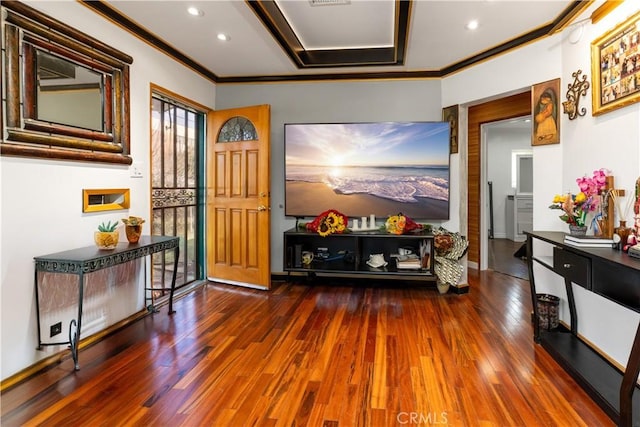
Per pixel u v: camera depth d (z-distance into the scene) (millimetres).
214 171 4375
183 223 4152
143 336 2824
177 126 3986
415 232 3943
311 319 3195
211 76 4348
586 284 1969
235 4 2732
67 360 2418
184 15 2895
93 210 2684
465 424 1785
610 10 2369
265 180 4051
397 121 4238
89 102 2623
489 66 3604
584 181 2389
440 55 3711
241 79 4438
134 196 3115
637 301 1645
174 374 2250
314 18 3133
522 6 2756
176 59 3656
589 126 2633
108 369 2311
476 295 3943
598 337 2459
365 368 2328
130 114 3031
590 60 2607
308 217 4324
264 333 2887
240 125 4238
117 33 2893
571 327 2760
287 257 4047
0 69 2039
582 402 1968
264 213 4070
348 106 4320
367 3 2857
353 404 1945
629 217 2166
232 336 2826
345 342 2719
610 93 2336
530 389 2092
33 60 2217
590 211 2436
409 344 2684
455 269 3910
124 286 3047
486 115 5176
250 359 2449
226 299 3762
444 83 4121
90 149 2637
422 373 2266
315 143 4246
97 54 2662
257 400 1980
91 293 2707
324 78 4320
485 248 5277
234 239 4285
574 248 2096
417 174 4082
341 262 4250
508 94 3535
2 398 1985
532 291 2748
